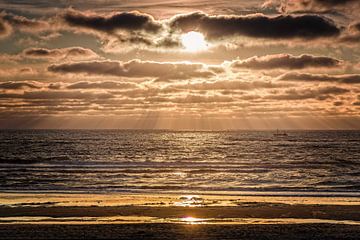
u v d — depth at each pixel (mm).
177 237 23828
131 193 39688
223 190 41938
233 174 56531
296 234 24719
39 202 34469
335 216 30000
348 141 178000
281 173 58062
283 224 27266
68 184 45375
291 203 34719
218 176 54219
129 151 105750
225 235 24344
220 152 103812
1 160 75875
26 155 90438
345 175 56250
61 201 35000
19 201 34875
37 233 24375
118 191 40875
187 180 50000
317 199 36781
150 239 23469
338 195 39000
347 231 25469
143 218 29031
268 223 27812
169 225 26625
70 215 29734
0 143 139250
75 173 56000
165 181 48875
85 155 91500
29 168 63438
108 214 30156
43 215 29688
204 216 29781
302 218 29422
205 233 24703
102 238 23531
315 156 92188
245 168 64688
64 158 82625
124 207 32594
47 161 76812
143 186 44188
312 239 23781
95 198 36656
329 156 92375
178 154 96938
